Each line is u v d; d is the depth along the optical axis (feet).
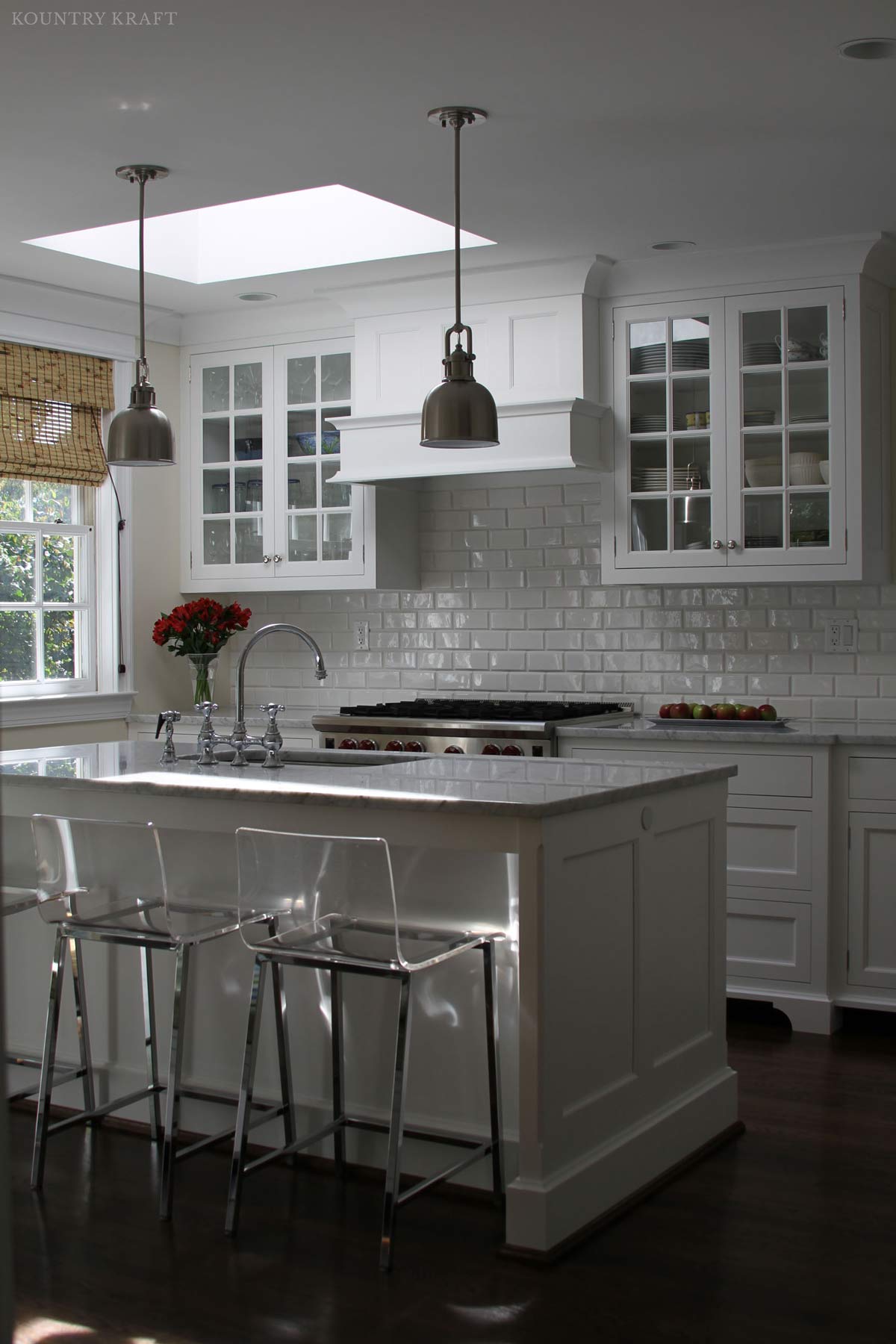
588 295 16.72
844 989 14.74
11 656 18.43
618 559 17.06
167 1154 9.83
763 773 14.97
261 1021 11.14
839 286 15.74
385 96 11.09
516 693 18.99
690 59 10.42
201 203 14.10
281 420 19.47
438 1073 10.31
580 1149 9.55
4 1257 2.25
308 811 10.16
